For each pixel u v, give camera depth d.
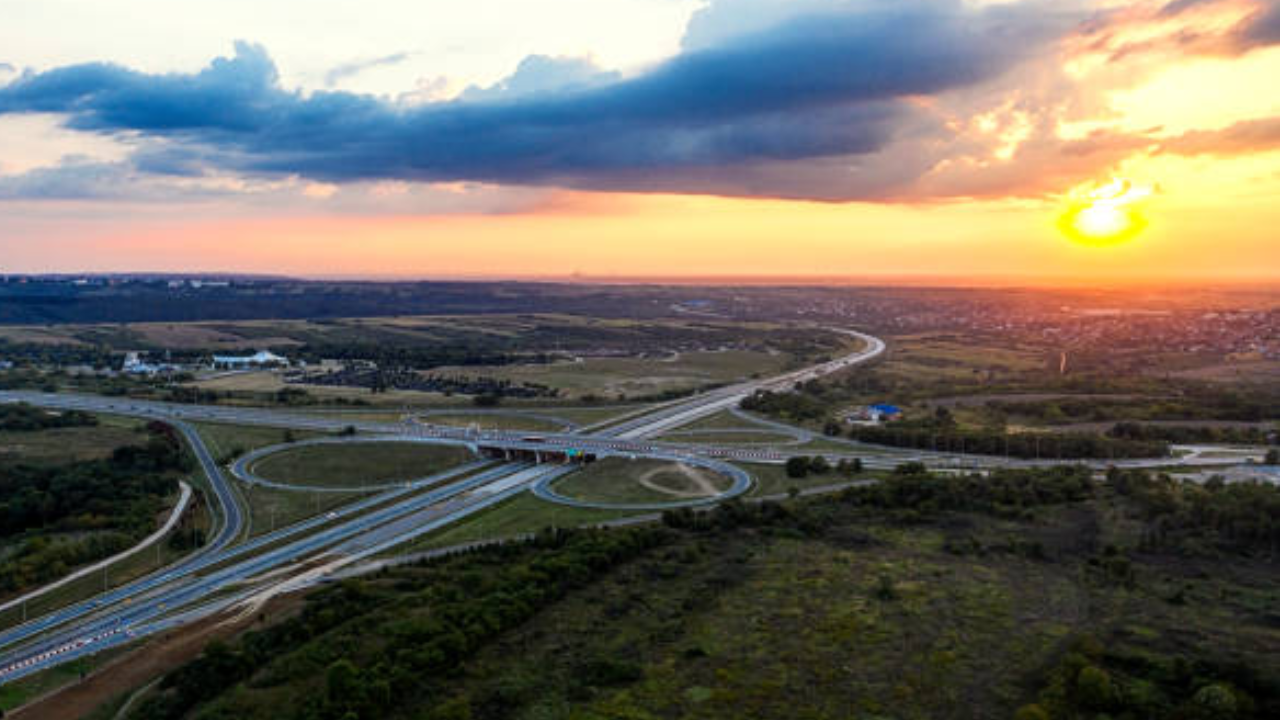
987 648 131.12
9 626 168.50
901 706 115.06
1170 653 124.62
